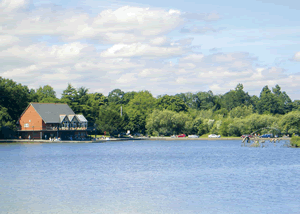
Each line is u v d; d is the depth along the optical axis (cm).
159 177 5678
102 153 10281
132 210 3769
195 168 6806
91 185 4994
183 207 3866
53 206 3906
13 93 15812
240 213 3647
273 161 8012
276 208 3809
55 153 10150
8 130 14700
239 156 9338
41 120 14975
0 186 4925
